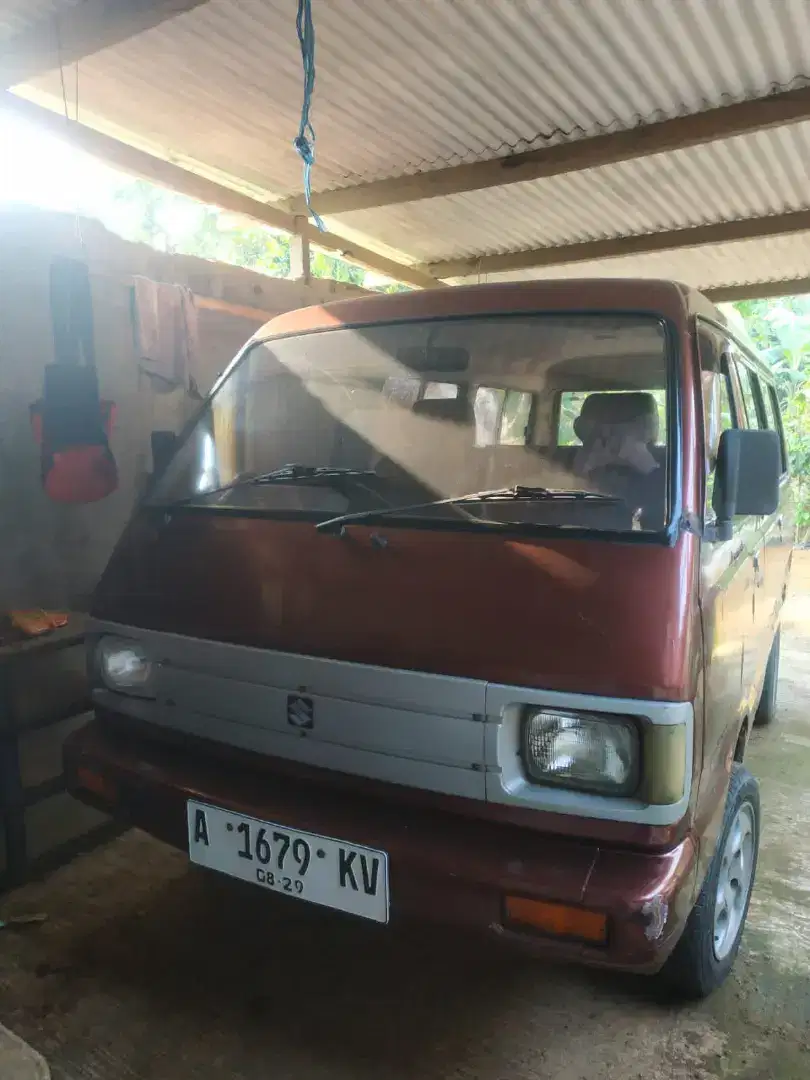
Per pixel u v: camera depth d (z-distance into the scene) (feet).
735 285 27.30
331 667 6.43
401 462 8.41
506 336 7.75
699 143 15.62
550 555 6.16
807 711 15.96
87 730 8.11
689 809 5.90
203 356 14.30
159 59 13.41
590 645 5.75
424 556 6.48
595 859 5.75
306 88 9.31
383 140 16.53
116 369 12.87
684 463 6.51
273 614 6.83
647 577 5.89
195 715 7.25
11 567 11.76
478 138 16.51
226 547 7.38
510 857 5.85
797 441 37.11
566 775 5.83
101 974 8.07
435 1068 6.95
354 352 8.50
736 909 8.21
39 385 11.90
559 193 19.19
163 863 10.09
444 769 6.09
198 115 15.44
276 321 9.20
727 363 8.95
